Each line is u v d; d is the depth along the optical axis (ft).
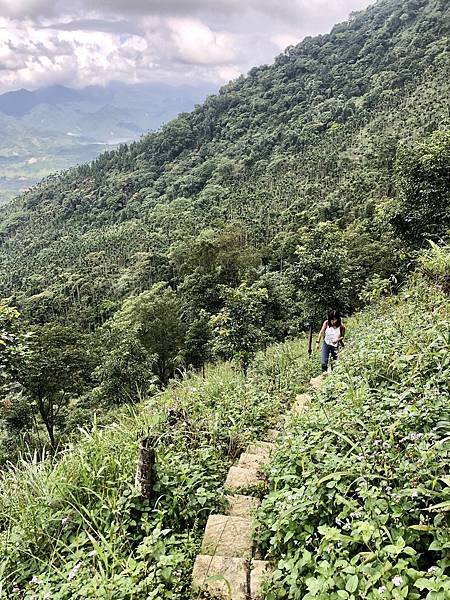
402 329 20.80
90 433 16.39
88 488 12.16
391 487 8.94
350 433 11.74
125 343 72.69
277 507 10.23
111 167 542.98
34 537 11.35
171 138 531.91
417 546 8.05
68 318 191.11
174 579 9.34
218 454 15.97
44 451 15.21
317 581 7.27
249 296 48.39
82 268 270.87
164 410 18.75
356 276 67.41
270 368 33.35
